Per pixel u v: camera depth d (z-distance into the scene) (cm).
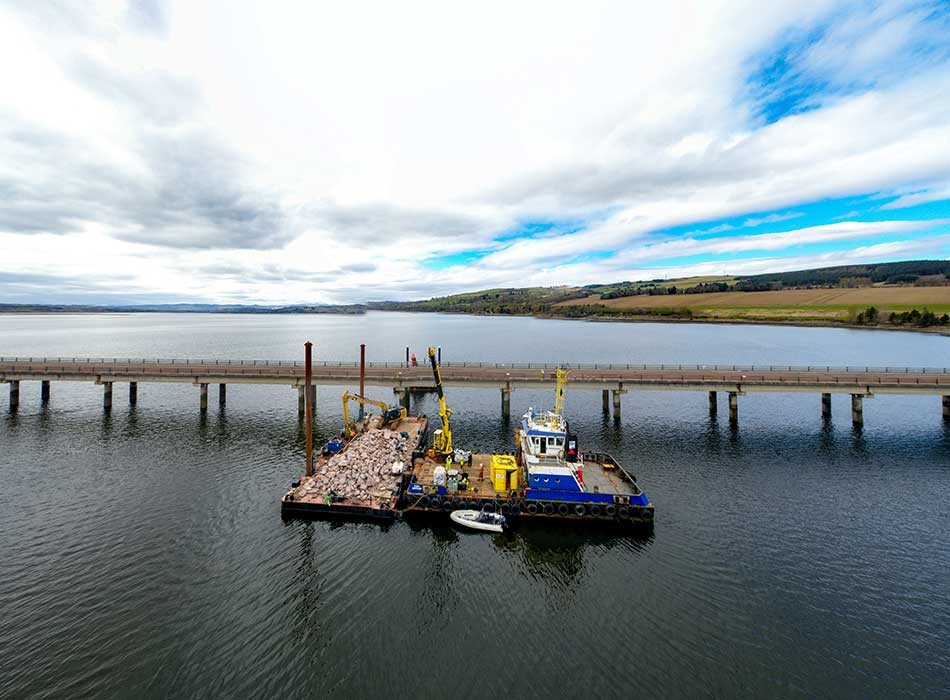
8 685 2025
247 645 2297
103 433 5831
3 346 16488
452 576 2903
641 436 5900
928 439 5722
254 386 9075
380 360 13225
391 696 2023
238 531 3378
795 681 2112
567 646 2322
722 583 2838
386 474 4206
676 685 2088
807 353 14050
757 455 5144
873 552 3175
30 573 2827
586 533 3425
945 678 2127
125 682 2062
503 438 5888
